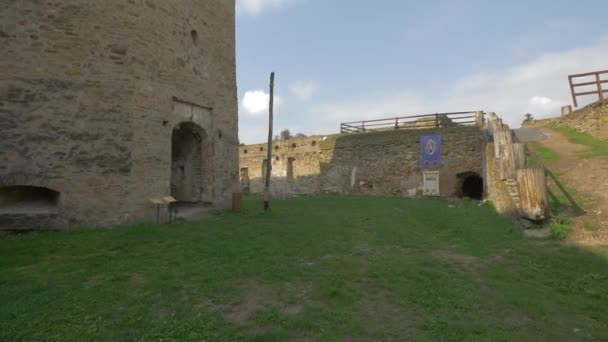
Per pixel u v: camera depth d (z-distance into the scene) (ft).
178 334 10.87
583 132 45.21
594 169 29.86
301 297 13.93
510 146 29.86
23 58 24.58
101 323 11.53
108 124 26.53
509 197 27.55
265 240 22.68
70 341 10.38
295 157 82.02
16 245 20.35
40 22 25.09
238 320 12.02
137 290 14.35
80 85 25.88
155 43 29.53
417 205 42.88
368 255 19.76
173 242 21.72
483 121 58.34
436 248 21.24
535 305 12.74
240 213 34.81
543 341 10.45
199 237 23.13
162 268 17.04
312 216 33.35
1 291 14.03
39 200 25.58
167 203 29.68
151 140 28.78
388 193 63.05
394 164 62.69
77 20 26.00
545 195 22.80
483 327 11.23
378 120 71.15
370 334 11.02
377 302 13.47
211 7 36.35
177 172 38.37
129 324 11.48
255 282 15.48
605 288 14.08
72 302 13.06
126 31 27.48
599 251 17.80
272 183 86.63
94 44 26.40
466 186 63.05
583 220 21.99
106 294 13.84
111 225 26.12
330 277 15.98
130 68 27.43
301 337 10.81
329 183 72.13
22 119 24.35
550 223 22.07
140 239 22.13
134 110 27.48
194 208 35.35
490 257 18.94
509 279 15.51
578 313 12.37
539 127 56.75
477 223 27.96
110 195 26.27
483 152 51.67
